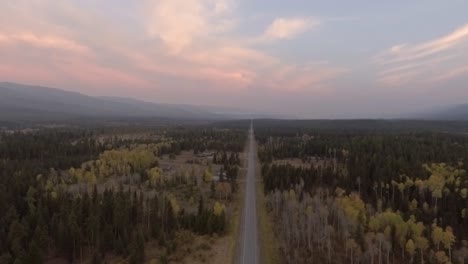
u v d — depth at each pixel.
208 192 151.38
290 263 89.56
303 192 143.75
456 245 105.81
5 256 80.31
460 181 140.50
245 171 197.12
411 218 107.38
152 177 158.12
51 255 92.62
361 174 156.00
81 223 98.69
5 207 107.50
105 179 167.50
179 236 101.00
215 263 88.06
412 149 193.12
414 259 98.38
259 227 112.94
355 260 95.44
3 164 170.62
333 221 117.75
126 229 96.88
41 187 128.62
